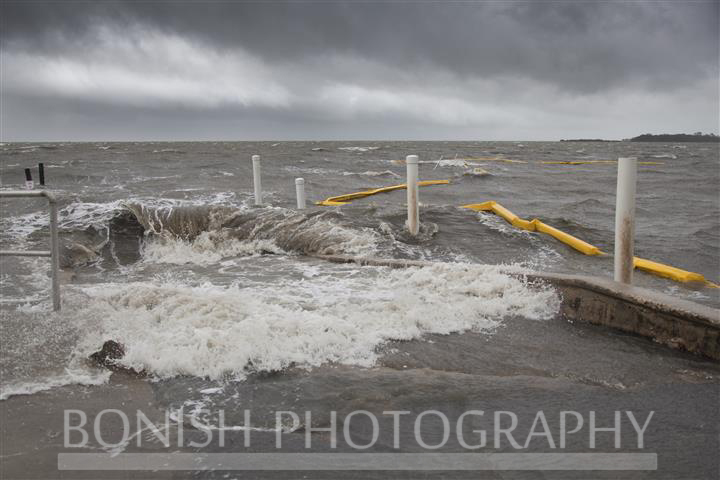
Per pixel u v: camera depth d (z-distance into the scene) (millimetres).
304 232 9094
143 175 25359
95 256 8469
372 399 3469
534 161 44000
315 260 8281
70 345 4188
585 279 5281
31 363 3875
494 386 3682
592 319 5113
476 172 26406
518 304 5449
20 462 2697
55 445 2871
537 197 18531
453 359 4152
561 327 4969
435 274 6387
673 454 2836
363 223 9508
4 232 9000
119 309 5020
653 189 21969
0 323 4562
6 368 3777
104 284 6383
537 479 2605
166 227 9414
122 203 10258
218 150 65125
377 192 18656
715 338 4133
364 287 6297
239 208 9859
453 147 93812
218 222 9508
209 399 3465
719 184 24031
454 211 10656
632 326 4789
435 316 5023
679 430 3100
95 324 4582
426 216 10305
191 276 7262
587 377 3854
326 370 3908
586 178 26625
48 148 69812
